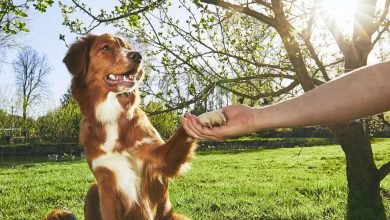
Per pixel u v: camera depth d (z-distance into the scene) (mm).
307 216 6789
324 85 1095
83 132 4258
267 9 7535
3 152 46625
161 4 6645
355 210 6957
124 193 3992
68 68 4508
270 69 7578
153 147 3990
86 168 19516
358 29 6949
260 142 41719
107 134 4090
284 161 20000
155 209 4168
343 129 7508
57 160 35156
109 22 6840
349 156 7648
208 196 9211
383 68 995
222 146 42375
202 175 14211
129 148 4066
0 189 11922
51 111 52031
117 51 4336
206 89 6941
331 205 7594
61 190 11109
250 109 1279
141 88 6746
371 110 1007
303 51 7980
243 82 7223
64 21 6598
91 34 4668
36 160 36938
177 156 3865
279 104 1184
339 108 1027
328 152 25656
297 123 1104
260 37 7477
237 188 10570
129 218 4020
